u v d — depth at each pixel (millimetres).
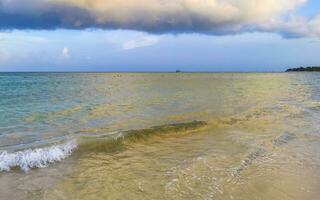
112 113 18828
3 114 17891
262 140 11812
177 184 7277
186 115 18125
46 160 9086
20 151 9461
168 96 30016
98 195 6684
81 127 14547
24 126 14469
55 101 25188
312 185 7383
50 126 14633
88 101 25484
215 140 11930
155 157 9633
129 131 12453
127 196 6625
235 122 15844
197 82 65375
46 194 6711
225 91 37312
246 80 80438
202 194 6715
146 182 7414
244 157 9500
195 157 9508
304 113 19234
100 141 11094
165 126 13570
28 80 72188
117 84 56188
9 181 7434
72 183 7375
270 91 38812
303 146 10992
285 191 6992
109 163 9023
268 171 8266
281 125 15070
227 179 7609
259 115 18219
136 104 23391
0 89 38844
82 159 9383
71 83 59031
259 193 6844
